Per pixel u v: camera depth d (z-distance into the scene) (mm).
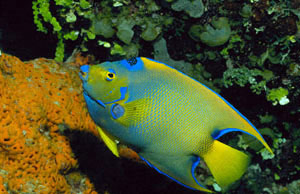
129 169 1285
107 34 1324
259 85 1264
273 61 1240
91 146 1177
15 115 1051
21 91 1095
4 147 1018
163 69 833
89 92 854
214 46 1275
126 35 1297
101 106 861
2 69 1084
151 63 836
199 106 824
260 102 1389
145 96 836
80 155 1148
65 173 1118
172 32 1302
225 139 1493
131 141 867
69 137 1136
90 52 1443
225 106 817
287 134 1441
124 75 839
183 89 827
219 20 1247
